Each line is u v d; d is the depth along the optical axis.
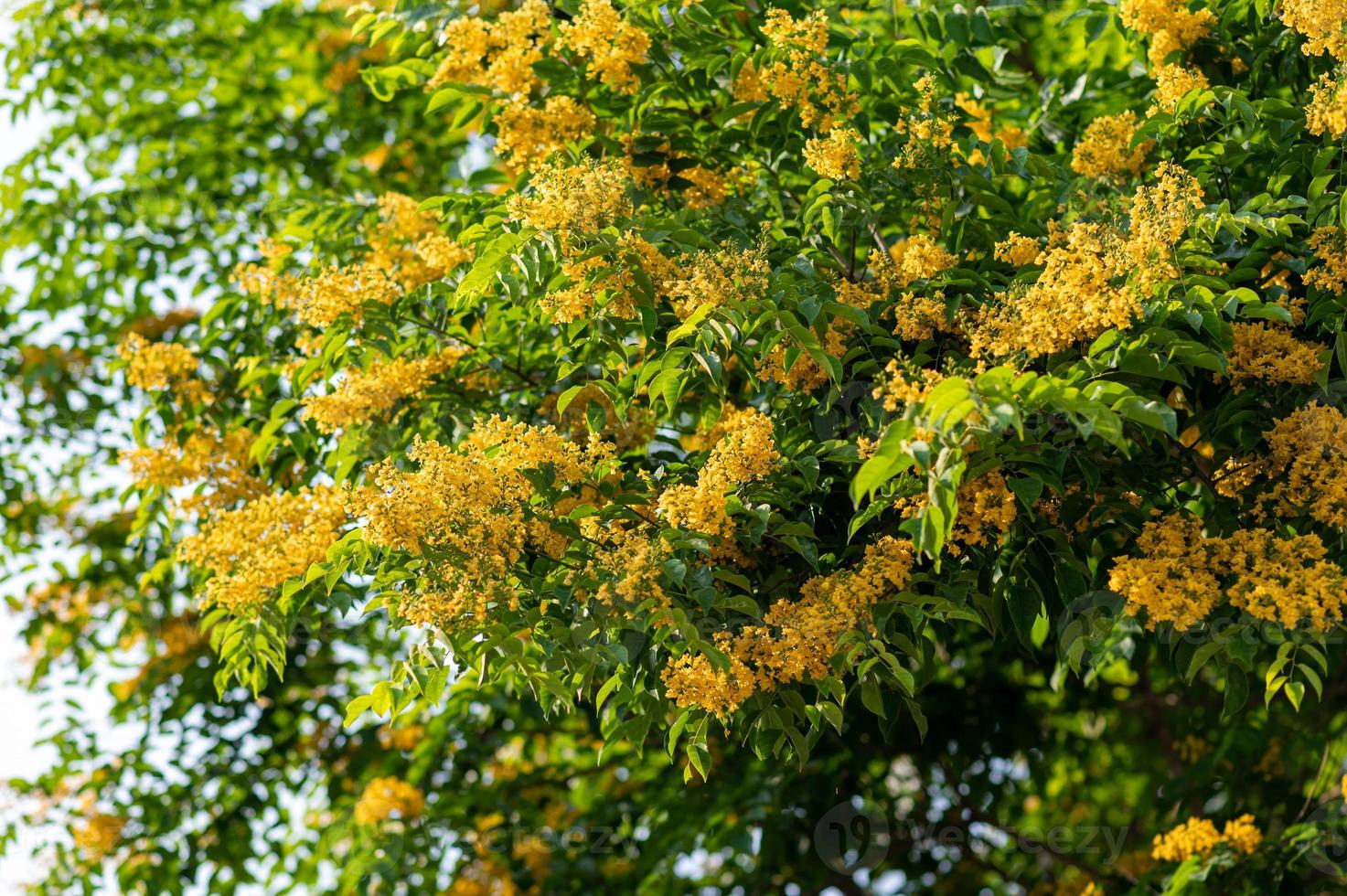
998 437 2.89
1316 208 3.51
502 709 6.21
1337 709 6.06
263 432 4.43
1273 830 5.34
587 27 3.97
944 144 3.79
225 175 6.79
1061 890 6.44
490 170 4.69
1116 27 4.60
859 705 5.65
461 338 4.29
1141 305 3.16
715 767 6.00
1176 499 3.80
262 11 7.13
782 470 3.46
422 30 4.55
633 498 3.31
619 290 3.42
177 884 6.45
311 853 6.67
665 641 3.25
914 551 3.31
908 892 6.60
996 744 6.34
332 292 4.03
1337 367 3.63
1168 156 4.02
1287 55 4.05
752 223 4.14
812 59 3.91
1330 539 3.49
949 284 3.56
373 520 3.20
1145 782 7.07
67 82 6.92
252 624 3.94
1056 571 3.41
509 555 3.30
